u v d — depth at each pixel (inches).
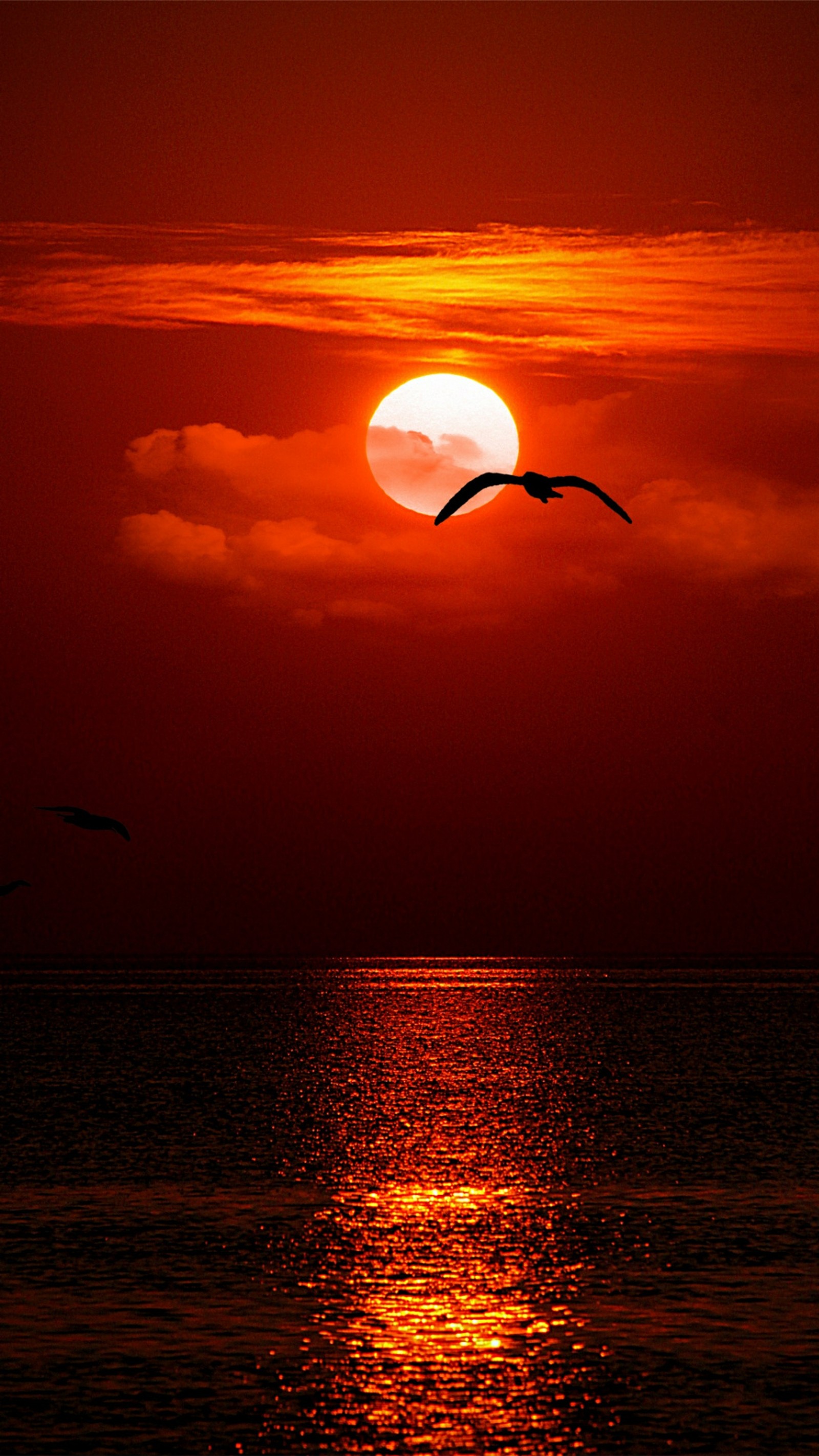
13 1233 3636.8
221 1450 2172.7
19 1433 2226.9
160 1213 3934.5
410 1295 3011.8
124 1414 2310.5
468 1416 2310.5
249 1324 2790.4
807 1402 2365.9
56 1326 2760.8
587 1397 2385.6
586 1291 3046.3
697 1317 2844.5
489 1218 3887.8
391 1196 4237.2
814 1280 3137.3
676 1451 2176.4
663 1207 4057.6
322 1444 2191.2
